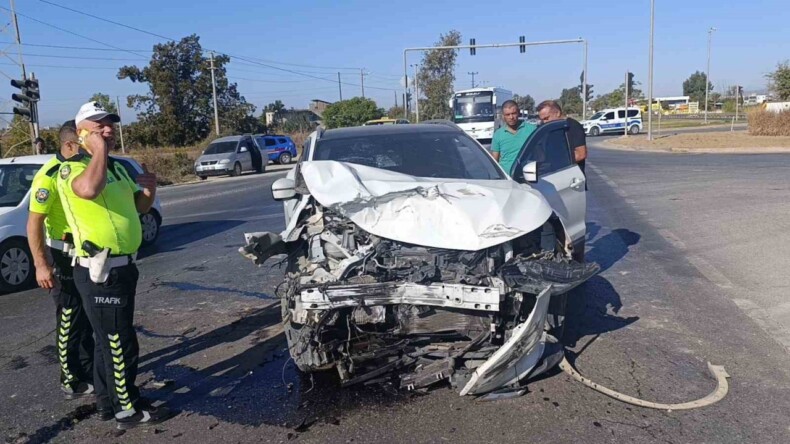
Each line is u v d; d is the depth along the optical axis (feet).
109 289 13.23
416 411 13.61
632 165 72.08
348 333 14.23
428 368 14.30
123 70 188.03
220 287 25.07
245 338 18.89
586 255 27.89
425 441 12.40
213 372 16.42
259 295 23.57
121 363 13.50
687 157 81.00
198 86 190.39
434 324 14.01
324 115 208.33
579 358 16.20
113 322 13.35
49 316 22.50
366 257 14.25
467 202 15.05
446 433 12.65
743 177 52.95
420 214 14.71
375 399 14.26
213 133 176.65
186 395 15.08
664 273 24.29
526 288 13.74
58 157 13.88
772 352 16.26
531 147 21.34
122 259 13.37
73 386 15.29
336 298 13.29
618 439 12.18
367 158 19.10
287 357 17.13
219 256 31.37
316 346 14.51
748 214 34.88
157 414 13.83
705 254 26.84
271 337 18.84
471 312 14.01
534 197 15.96
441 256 14.07
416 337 14.48
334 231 15.28
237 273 27.35
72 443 13.09
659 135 141.59
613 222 35.68
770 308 19.65
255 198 58.70
